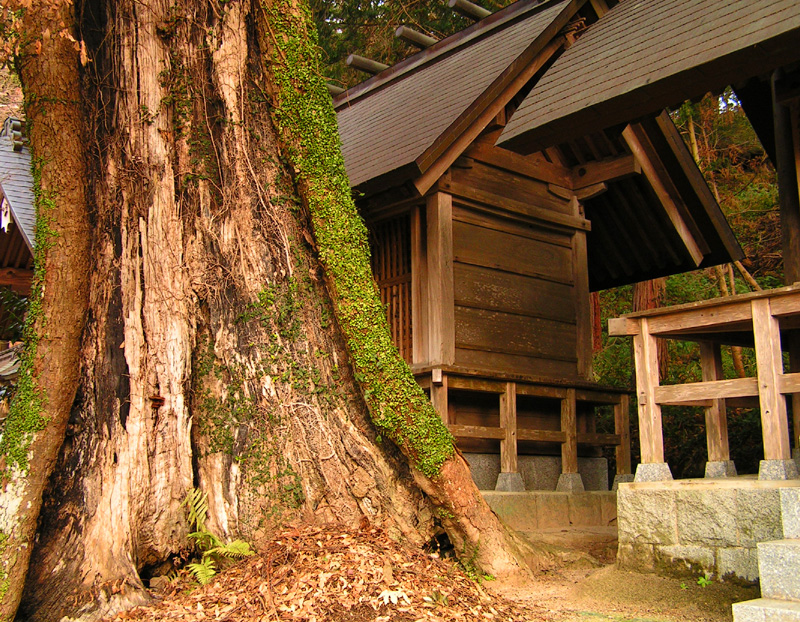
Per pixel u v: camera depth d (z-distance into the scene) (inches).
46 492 187.3
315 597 167.0
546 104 270.2
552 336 376.8
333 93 540.1
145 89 214.7
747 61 214.1
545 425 374.0
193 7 221.9
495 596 196.5
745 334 262.4
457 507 214.4
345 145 408.2
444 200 333.7
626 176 375.6
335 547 187.2
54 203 190.5
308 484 205.0
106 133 210.8
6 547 171.0
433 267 328.8
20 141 510.6
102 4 216.8
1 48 188.4
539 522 316.8
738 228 631.2
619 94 237.6
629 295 671.8
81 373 195.9
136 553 189.8
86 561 181.8
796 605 148.9
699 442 459.8
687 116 619.5
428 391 323.0
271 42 219.1
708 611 184.5
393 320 367.2
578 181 391.5
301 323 216.4
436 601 177.2
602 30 304.0
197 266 213.0
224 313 212.2
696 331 228.8
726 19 233.3
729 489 199.2
